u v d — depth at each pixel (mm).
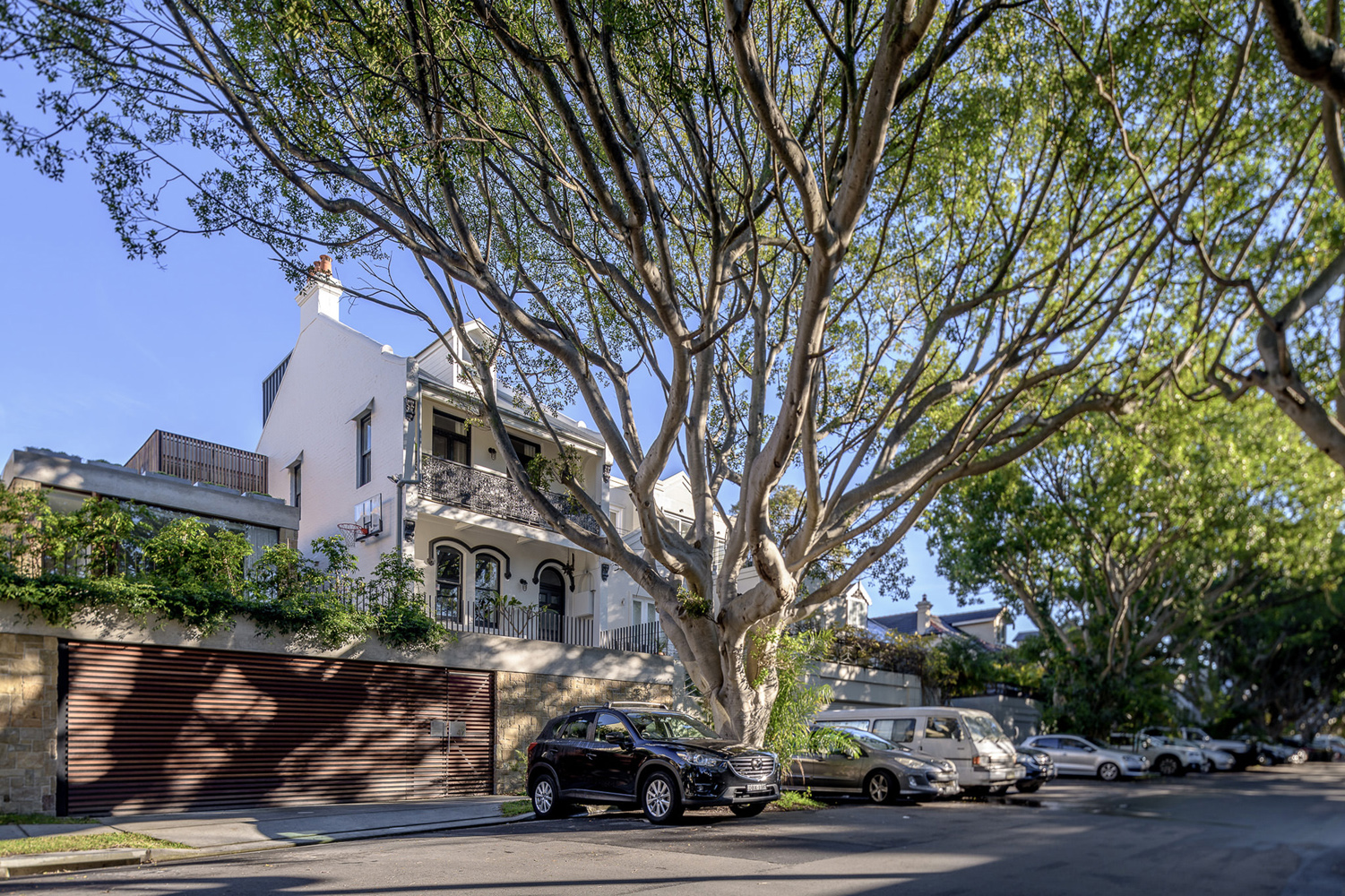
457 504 24016
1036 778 21359
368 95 11523
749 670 16125
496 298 13391
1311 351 16609
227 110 11586
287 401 28375
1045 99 13789
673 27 10695
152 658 15289
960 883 8594
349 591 18875
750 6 8742
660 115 12391
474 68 11734
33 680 13859
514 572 26328
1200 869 9930
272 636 16734
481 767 20000
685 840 11102
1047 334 14578
